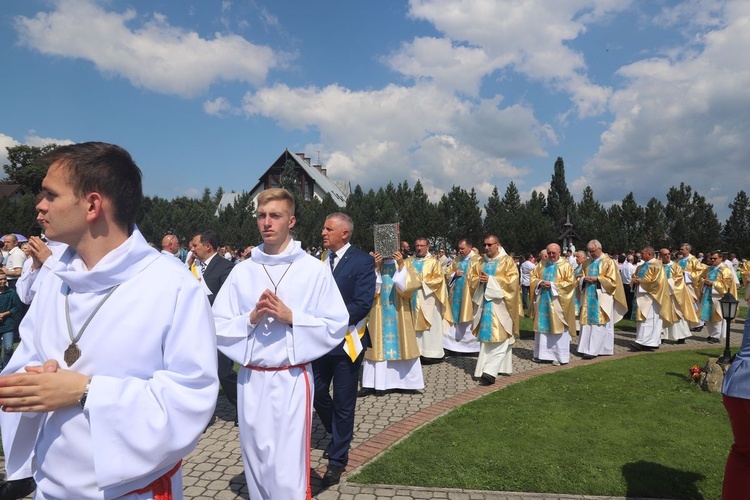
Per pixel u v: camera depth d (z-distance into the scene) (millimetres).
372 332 6809
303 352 2838
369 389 7094
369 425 5527
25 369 1414
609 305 9586
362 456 4574
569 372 7910
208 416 1577
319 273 3117
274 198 3117
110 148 1590
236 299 3170
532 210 44031
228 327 2908
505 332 7410
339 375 3977
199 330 1607
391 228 6453
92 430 1358
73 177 1488
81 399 1399
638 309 10383
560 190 61500
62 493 1454
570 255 18500
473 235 42969
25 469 1647
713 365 6852
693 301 12328
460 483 3982
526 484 3971
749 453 2900
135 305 1524
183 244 37688
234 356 2867
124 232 1619
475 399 6402
